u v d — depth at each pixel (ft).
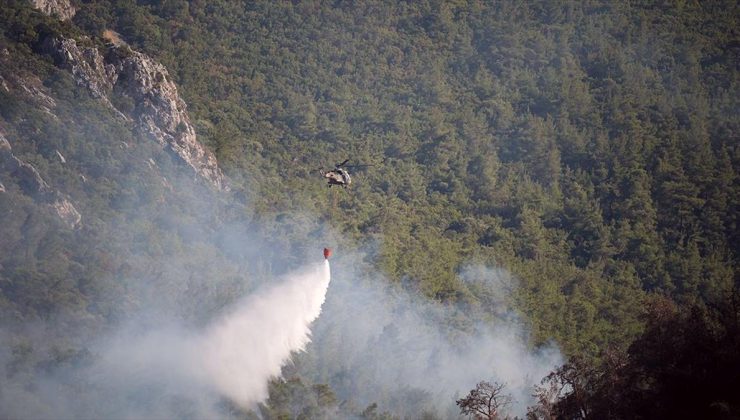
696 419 274.36
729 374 276.00
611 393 310.24
